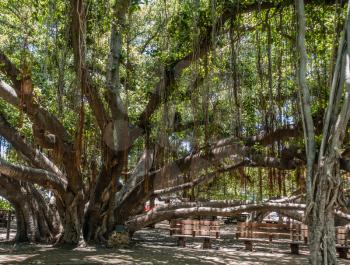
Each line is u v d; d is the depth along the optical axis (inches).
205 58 392.2
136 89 522.3
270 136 412.2
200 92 436.1
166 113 438.6
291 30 375.6
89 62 415.5
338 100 271.4
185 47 429.1
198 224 552.4
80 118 385.4
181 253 470.0
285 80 419.8
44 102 466.9
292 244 507.8
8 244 514.9
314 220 265.6
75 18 341.1
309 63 404.5
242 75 447.5
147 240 621.6
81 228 506.9
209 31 391.5
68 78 443.2
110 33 454.6
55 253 432.5
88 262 377.1
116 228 519.2
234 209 545.6
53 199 572.4
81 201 501.0
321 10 401.7
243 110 475.5
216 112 456.4
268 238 535.2
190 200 655.1
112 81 425.7
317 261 259.9
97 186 502.9
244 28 402.0
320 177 265.6
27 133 512.7
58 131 431.8
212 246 571.2
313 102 392.2
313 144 280.7
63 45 395.2
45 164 512.4
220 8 381.4
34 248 476.1
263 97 411.8
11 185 522.3
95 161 499.8
